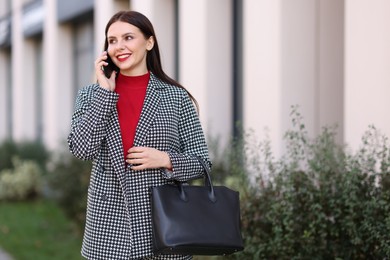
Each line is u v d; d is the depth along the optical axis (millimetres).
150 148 3137
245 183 4812
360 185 4211
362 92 5328
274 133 6574
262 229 4555
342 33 6688
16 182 13148
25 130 18125
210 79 8250
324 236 4215
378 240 4039
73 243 8453
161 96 3309
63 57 15281
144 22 3291
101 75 3166
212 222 3096
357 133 5379
